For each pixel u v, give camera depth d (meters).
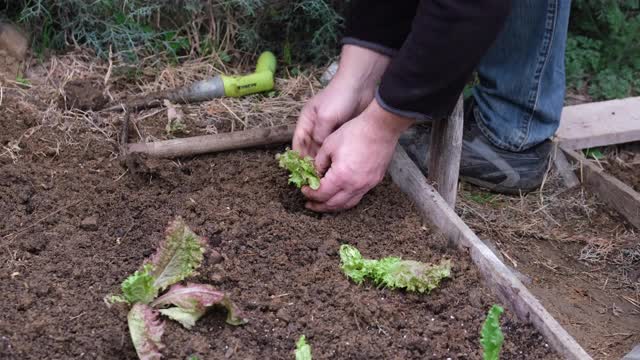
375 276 1.17
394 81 1.11
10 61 1.64
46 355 1.02
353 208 1.32
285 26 1.80
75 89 1.54
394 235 1.28
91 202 1.30
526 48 1.41
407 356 1.07
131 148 1.40
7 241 1.19
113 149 1.43
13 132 1.43
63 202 1.29
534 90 1.44
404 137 1.50
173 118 1.52
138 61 1.68
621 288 1.37
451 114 1.26
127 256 1.19
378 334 1.10
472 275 1.20
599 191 1.54
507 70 1.44
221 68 1.74
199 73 1.71
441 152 1.32
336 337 1.09
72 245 1.20
